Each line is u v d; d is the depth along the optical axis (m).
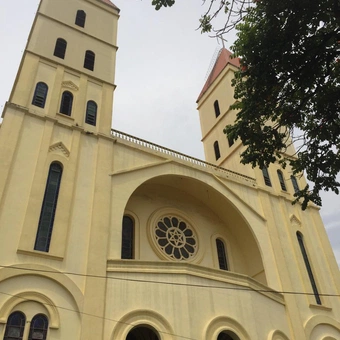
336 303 22.75
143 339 17.94
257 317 18.08
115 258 16.75
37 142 18.28
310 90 12.49
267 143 13.26
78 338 13.98
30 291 14.21
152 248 21.00
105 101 22.97
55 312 14.23
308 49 11.50
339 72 12.26
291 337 19.39
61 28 25.62
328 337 20.92
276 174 27.53
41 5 26.09
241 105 13.45
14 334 13.19
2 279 13.91
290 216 25.45
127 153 21.23
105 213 17.83
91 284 15.44
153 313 15.70
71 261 15.76
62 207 16.98
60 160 18.39
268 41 11.78
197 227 23.53
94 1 29.58
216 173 24.31
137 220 21.62
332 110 12.37
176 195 24.09
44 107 20.22
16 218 15.55
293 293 21.30
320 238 25.53
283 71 12.00
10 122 18.05
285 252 23.12
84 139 20.11
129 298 15.75
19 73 21.80
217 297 17.34
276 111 13.04
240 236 24.00
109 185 18.97
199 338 15.69
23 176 16.80
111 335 14.55
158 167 21.84
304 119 13.34
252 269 22.69
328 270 24.12
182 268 17.28
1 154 16.70
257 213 23.78
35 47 22.89
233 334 16.77
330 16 11.02
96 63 25.14
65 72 22.84
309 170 12.77
